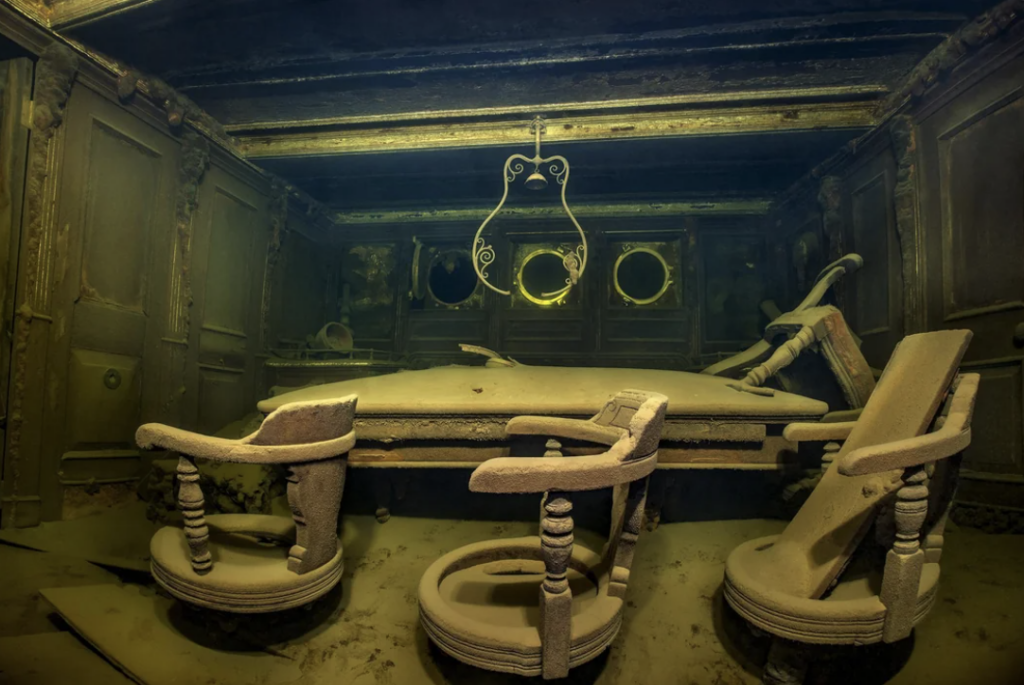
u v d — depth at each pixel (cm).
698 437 280
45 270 318
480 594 212
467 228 637
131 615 236
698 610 241
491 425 283
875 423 239
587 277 610
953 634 215
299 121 453
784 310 571
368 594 256
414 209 643
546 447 270
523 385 314
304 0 311
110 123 361
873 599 185
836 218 470
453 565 228
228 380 477
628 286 612
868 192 433
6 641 214
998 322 306
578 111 429
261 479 329
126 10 317
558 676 169
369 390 313
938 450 181
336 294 658
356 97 417
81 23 323
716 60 364
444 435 286
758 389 306
